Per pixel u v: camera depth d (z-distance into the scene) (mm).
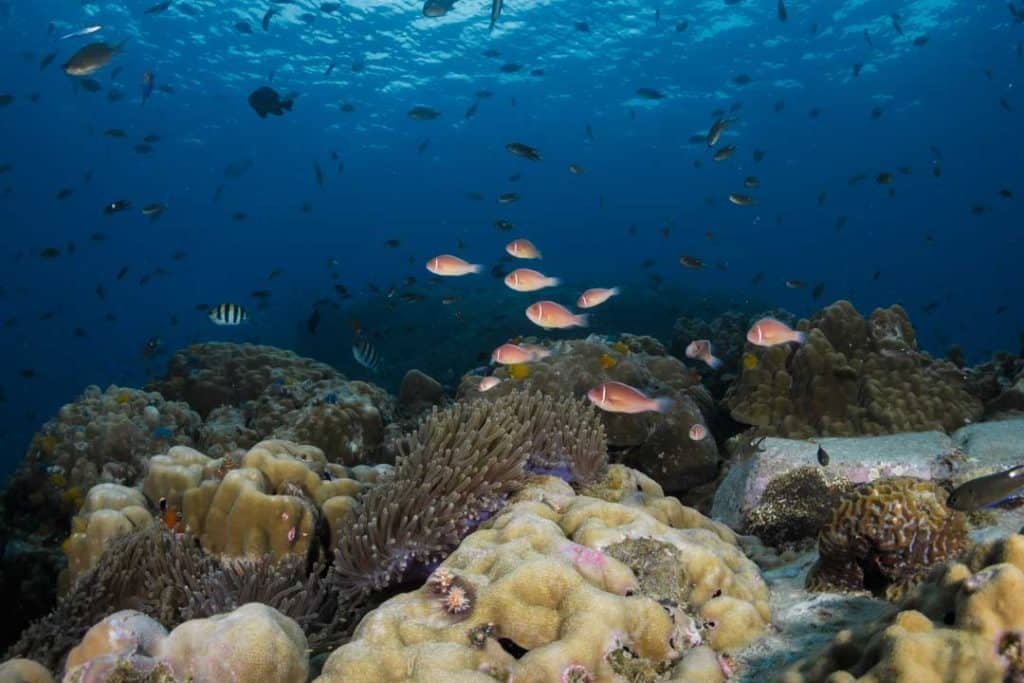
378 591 3580
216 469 4734
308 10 29328
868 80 36281
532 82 37688
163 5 17328
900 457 4547
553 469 4066
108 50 9094
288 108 12289
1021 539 1807
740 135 44844
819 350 6750
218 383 9867
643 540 2930
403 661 2342
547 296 22078
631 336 9797
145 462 6969
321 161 51531
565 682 2215
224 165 51219
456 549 3230
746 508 4820
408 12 29812
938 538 2891
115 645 2557
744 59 33875
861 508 2988
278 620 2697
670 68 35281
